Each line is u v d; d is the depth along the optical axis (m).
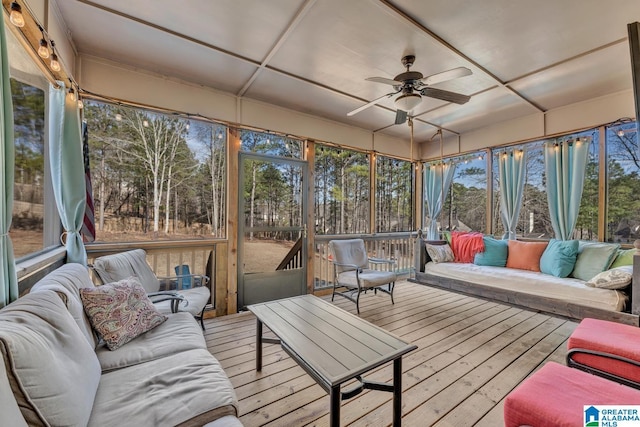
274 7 2.12
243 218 3.70
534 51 2.65
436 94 2.73
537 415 1.23
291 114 4.11
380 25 2.30
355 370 1.42
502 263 4.24
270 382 2.06
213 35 2.46
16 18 1.46
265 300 3.84
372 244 5.28
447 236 4.97
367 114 4.32
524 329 2.99
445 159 5.54
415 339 2.76
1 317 1.04
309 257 4.25
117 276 2.34
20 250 1.87
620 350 1.68
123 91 2.91
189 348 1.68
